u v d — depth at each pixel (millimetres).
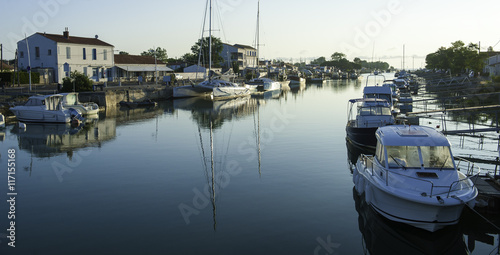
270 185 14961
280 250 9922
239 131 27500
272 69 97125
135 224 11484
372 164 13117
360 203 12922
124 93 45438
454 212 10453
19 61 53250
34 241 10453
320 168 17297
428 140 12320
